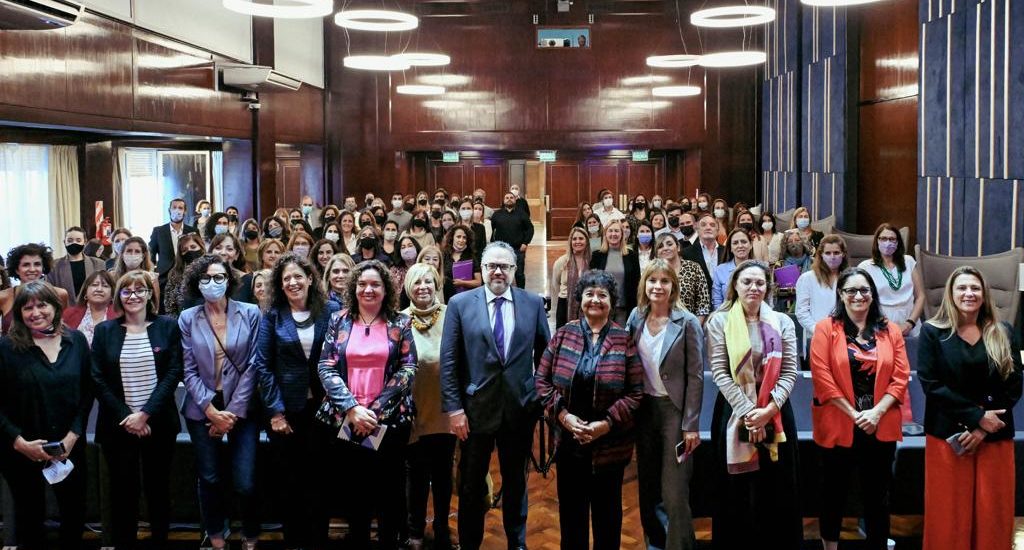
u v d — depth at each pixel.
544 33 21.05
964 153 9.73
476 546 4.91
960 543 4.62
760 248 10.75
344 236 10.20
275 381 4.94
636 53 21.02
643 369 4.74
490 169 22.39
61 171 11.51
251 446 5.05
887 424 4.68
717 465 4.86
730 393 4.67
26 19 7.15
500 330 4.84
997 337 4.56
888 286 7.09
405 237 7.95
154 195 14.12
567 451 4.62
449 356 4.82
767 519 4.73
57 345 4.91
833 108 14.77
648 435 4.81
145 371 4.99
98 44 10.25
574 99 21.16
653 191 22.39
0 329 5.77
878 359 4.73
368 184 21.34
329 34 20.89
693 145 21.11
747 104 20.97
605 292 4.59
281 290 4.98
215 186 15.55
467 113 21.27
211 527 5.06
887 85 13.18
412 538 5.24
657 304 4.71
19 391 4.79
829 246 6.85
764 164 18.95
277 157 22.00
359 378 4.77
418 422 5.12
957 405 4.53
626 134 21.19
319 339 4.95
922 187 10.80
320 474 4.98
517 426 4.82
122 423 4.88
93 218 11.96
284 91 15.30
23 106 8.77
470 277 8.26
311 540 5.07
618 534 4.68
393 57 17.05
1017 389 4.57
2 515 5.42
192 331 5.04
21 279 6.46
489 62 21.14
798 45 16.56
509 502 4.90
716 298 7.47
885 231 7.06
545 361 4.72
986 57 9.20
